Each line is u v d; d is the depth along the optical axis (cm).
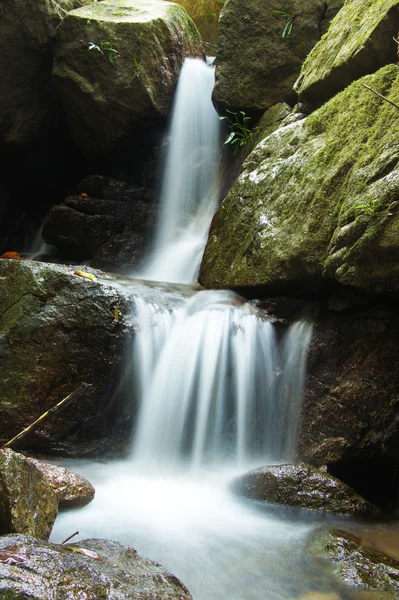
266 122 657
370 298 427
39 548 242
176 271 674
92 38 711
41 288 471
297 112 585
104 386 466
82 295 470
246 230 526
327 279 441
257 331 477
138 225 761
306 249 450
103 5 770
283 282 470
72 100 744
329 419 445
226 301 501
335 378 450
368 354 439
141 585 242
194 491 415
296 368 468
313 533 351
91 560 251
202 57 833
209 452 464
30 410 451
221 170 729
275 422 469
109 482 418
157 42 727
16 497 278
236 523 363
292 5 676
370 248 384
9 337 462
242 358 472
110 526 341
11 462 286
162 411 466
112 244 747
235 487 408
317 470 408
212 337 471
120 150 771
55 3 738
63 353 461
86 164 845
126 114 728
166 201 761
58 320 464
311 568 308
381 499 442
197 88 768
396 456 433
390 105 427
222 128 752
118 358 466
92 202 748
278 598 278
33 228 889
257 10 684
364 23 498
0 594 202
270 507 386
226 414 470
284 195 494
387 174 397
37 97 777
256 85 685
